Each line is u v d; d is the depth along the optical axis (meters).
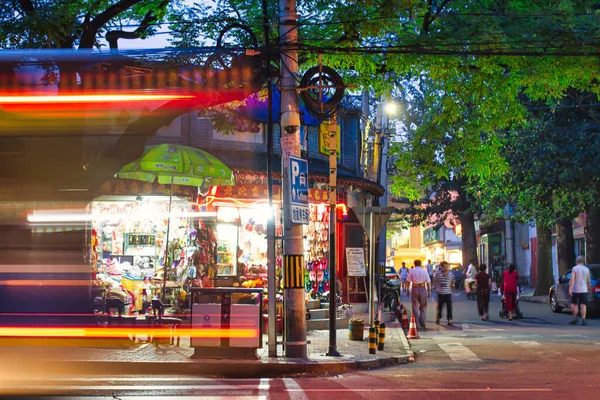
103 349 15.27
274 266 15.07
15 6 15.66
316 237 24.72
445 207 53.91
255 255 22.70
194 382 12.43
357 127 30.59
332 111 15.71
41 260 14.87
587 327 22.91
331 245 15.52
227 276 21.98
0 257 14.69
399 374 13.50
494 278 52.03
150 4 18.72
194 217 21.50
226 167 19.58
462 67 18.97
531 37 17.30
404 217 59.00
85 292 15.53
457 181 52.75
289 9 15.43
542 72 18.33
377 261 28.23
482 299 26.42
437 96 23.03
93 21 16.94
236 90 16.02
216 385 12.09
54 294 15.18
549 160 29.97
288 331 14.91
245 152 23.78
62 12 14.86
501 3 19.14
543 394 11.00
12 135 13.48
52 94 13.76
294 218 14.88
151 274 20.58
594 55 16.72
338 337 19.19
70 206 14.54
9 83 14.10
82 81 14.98
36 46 14.88
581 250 44.84
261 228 22.83
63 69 14.75
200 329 14.33
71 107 13.85
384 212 17.80
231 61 15.93
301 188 15.16
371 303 17.58
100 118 14.34
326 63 19.36
